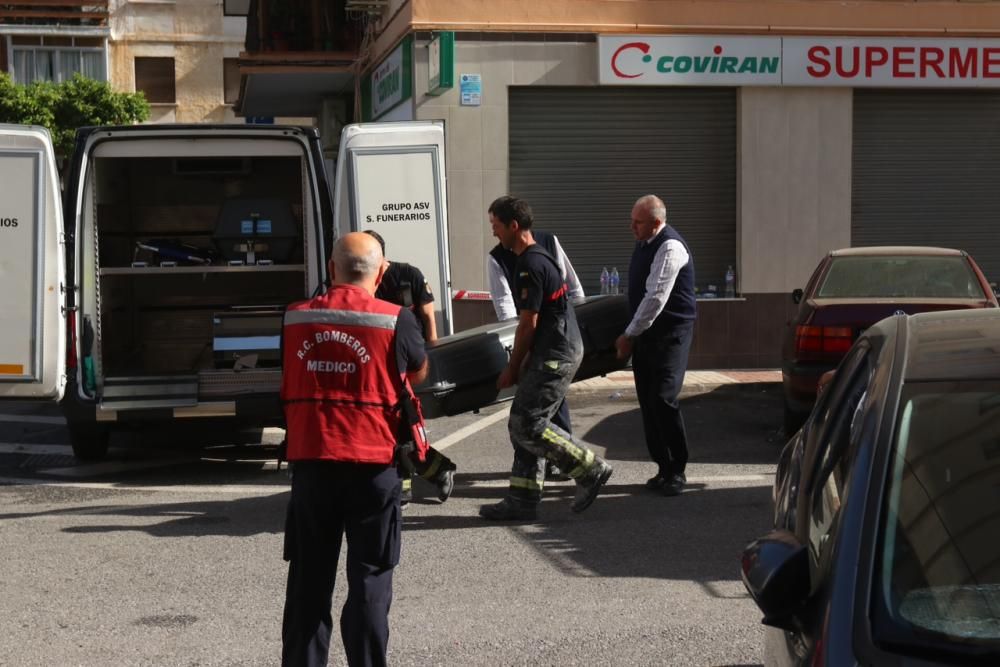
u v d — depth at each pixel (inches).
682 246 328.2
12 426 489.4
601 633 220.4
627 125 634.2
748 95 634.8
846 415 135.3
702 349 636.1
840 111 642.2
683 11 625.6
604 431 458.0
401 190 407.8
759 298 639.8
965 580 103.7
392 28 660.7
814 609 107.0
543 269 298.0
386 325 186.9
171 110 1771.7
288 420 187.6
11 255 366.9
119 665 206.8
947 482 111.1
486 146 617.6
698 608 234.4
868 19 638.5
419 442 188.7
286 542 189.0
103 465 402.3
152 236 489.7
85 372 375.9
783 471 171.2
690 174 640.4
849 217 647.1
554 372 301.4
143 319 489.7
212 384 379.2
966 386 120.6
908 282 420.8
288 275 492.7
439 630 223.6
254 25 804.0
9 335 366.9
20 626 228.5
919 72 641.6
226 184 492.7
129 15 1750.7
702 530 298.4
